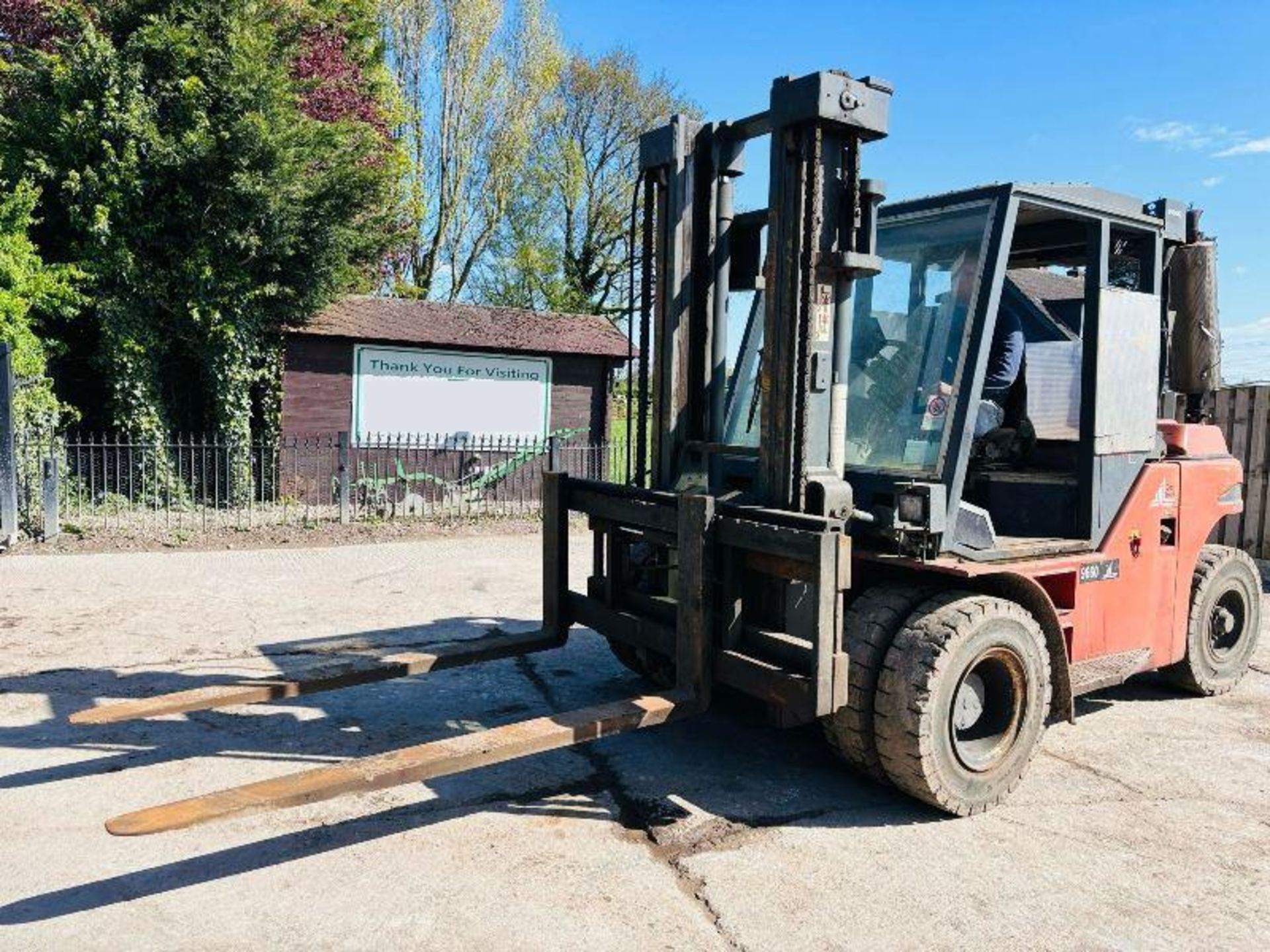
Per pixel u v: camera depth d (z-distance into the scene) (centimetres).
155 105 1342
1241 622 596
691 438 475
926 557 391
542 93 2922
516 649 491
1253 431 1047
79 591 825
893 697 387
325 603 806
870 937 310
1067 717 437
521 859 358
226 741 474
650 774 444
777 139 393
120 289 1349
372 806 402
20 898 323
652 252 481
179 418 1473
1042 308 545
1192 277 500
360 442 1509
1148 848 379
